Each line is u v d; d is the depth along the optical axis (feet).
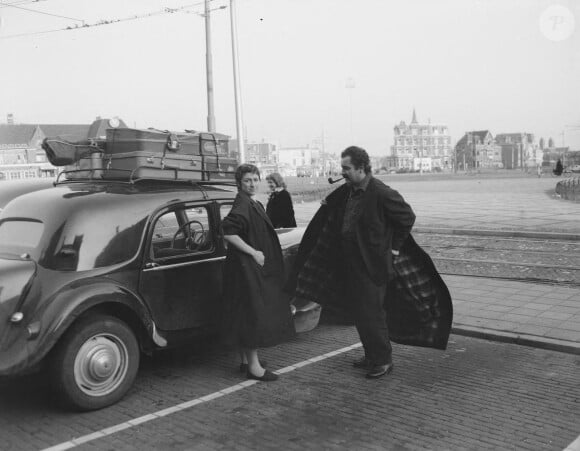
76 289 13.60
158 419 13.55
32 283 13.43
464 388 15.12
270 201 27.50
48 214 14.69
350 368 16.97
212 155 18.37
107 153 17.74
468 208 68.64
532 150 593.83
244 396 14.90
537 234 40.45
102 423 13.38
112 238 14.74
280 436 12.53
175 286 15.75
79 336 13.62
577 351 17.48
